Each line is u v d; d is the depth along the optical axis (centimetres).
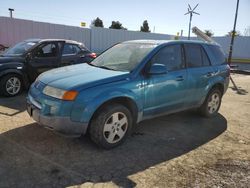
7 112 593
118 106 431
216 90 631
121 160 402
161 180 353
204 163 407
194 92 562
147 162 400
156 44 514
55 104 396
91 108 399
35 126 509
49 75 459
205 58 600
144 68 468
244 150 462
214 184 349
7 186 323
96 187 330
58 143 444
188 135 520
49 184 331
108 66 501
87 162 389
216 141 498
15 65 734
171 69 515
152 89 474
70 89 395
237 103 821
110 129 428
